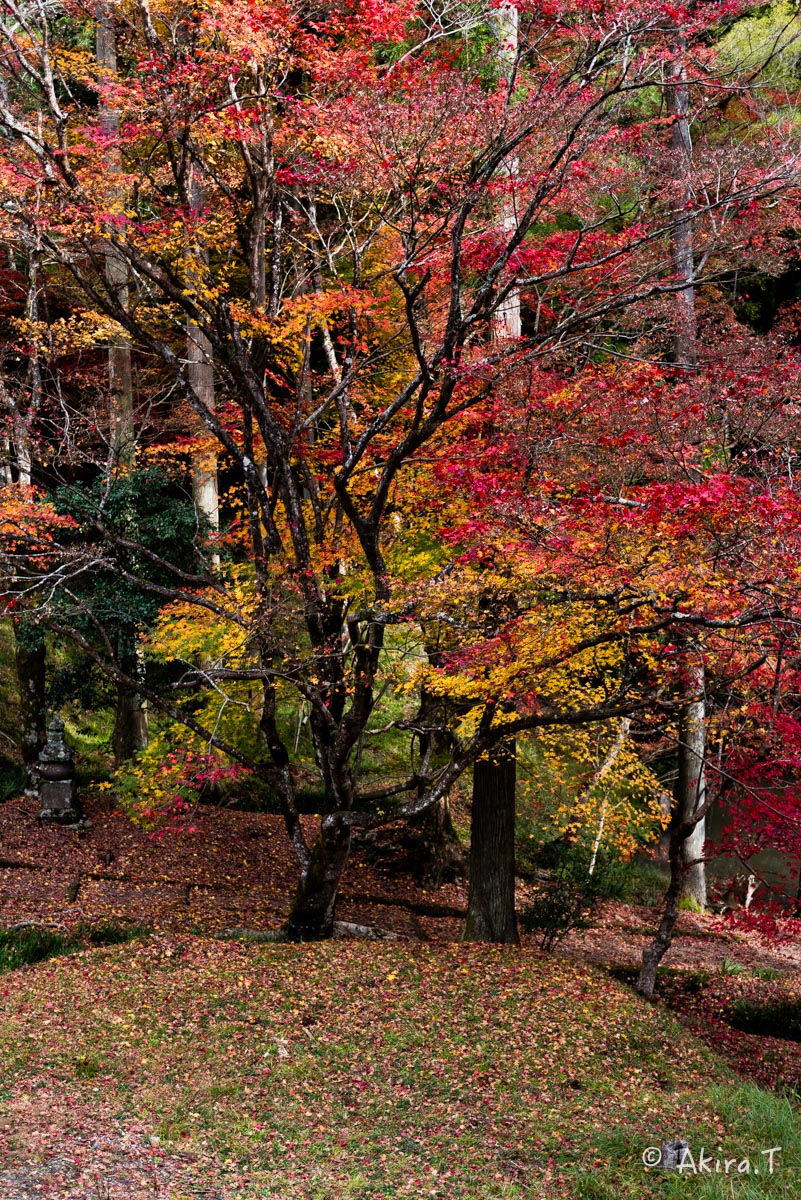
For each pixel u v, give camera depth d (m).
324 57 9.17
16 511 11.38
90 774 18.27
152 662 16.77
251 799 18.19
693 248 11.01
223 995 9.29
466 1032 8.91
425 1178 6.45
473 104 8.27
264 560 10.84
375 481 11.32
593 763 15.92
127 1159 6.32
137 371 19.88
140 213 11.88
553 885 13.38
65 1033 8.32
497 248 10.16
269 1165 6.50
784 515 7.50
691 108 13.63
